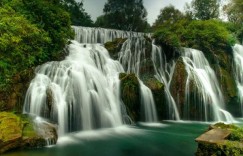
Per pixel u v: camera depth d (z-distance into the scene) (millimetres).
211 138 8305
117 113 15219
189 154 10273
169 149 10867
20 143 9680
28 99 12969
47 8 16297
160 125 15680
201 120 17953
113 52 19656
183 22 25344
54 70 14500
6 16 13336
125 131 13844
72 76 14477
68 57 17375
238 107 20625
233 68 22750
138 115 16125
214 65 21453
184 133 13719
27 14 15383
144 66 19141
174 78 18562
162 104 17156
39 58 15078
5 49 12859
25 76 13492
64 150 10242
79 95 14070
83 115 13859
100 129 14133
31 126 10867
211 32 22531
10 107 12531
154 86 17125
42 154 9508
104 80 15961
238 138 8492
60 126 12734
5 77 12859
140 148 10984
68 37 17891
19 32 13336
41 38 14766
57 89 13438
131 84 16016
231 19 29312
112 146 11148
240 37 27562
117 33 28078
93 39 26453
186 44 22234
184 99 18031
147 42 19844
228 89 20516
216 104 19031
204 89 18531
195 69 19312
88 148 10742
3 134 9383
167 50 20031
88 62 17547
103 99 15000
